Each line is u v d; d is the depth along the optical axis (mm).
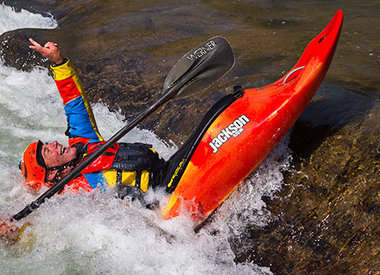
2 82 5355
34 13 7172
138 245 2879
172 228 2926
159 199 2965
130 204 2881
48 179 2928
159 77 4695
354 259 2473
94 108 4590
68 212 2932
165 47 5398
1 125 4410
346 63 4273
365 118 3162
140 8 6855
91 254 2898
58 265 2824
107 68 5062
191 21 6141
